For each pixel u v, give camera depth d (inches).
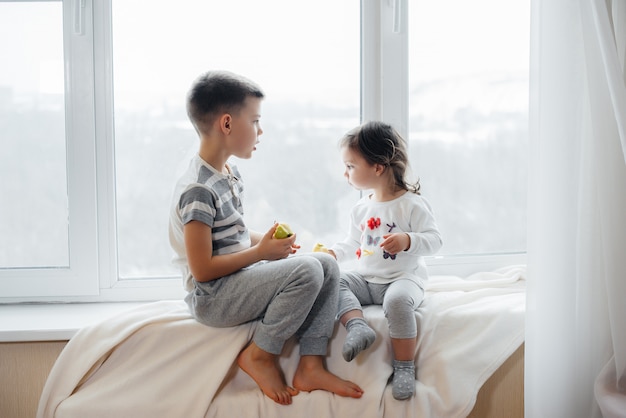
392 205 63.2
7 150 66.6
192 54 67.4
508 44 70.4
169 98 67.6
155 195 68.6
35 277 67.2
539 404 55.5
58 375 54.5
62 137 66.9
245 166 69.3
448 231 72.2
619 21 55.8
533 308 55.2
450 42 69.6
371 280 62.9
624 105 51.9
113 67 66.6
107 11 65.6
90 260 67.6
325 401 54.5
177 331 56.6
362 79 69.2
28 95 66.1
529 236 55.4
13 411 58.9
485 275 69.4
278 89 68.9
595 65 53.4
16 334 57.3
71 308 66.1
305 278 54.4
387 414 55.0
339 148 64.4
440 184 71.4
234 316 56.3
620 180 54.2
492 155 71.7
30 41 65.6
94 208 67.0
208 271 55.4
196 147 68.1
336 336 58.8
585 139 55.2
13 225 67.3
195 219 55.0
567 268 54.6
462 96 70.5
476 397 57.6
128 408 53.5
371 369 57.0
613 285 54.3
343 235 71.1
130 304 67.7
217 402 54.2
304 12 68.3
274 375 55.3
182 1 66.8
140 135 67.7
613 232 54.2
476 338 58.5
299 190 70.2
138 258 69.1
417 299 59.9
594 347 56.1
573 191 54.0
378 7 68.2
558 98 53.6
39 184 67.1
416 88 69.7
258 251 56.4
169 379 54.7
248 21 67.8
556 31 53.3
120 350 56.3
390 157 62.1
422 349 58.3
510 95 71.1
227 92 57.6
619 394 54.2
